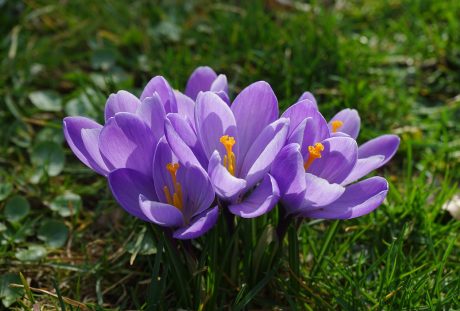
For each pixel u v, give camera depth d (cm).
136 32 83
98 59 79
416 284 58
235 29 81
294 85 75
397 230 64
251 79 76
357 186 55
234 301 58
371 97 74
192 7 92
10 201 65
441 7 91
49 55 81
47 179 68
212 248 56
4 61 78
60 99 75
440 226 64
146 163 54
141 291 61
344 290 58
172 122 53
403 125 74
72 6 89
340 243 64
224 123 54
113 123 53
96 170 55
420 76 81
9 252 62
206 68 59
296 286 59
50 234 64
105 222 66
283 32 80
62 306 56
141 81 78
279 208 56
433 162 71
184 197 55
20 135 72
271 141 52
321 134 55
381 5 95
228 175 52
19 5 88
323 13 85
